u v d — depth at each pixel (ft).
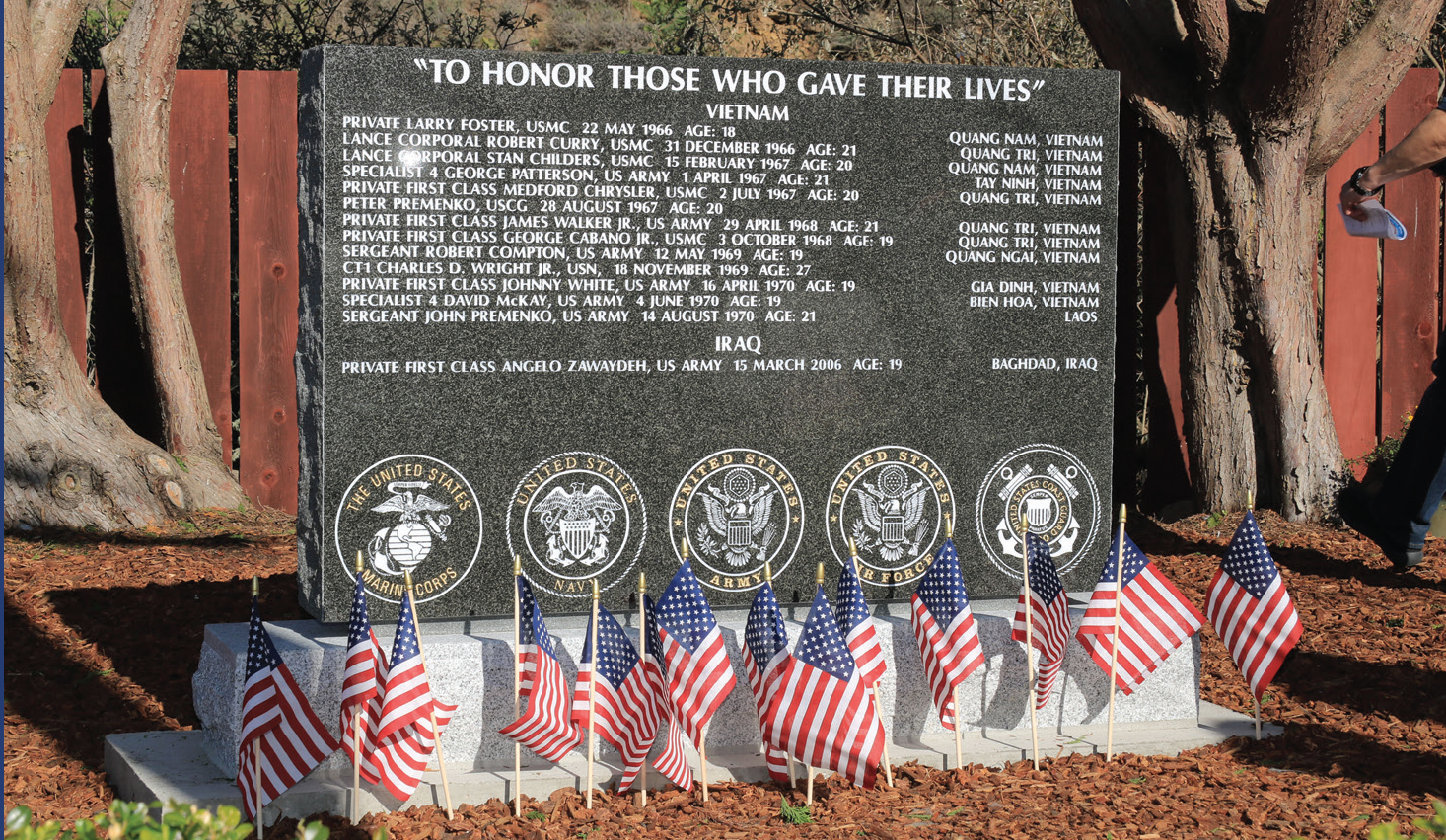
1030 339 18.71
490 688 16.24
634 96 17.30
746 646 16.35
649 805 15.40
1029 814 15.02
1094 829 14.53
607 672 15.44
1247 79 27.50
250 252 30.73
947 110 18.26
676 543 17.80
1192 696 18.33
